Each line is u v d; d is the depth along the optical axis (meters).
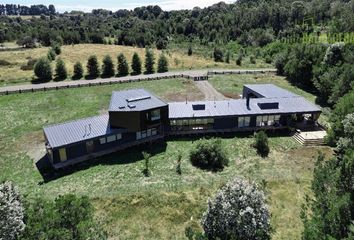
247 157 43.31
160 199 33.16
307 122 52.31
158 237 28.41
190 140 48.78
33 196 34.19
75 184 36.75
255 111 50.94
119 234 28.64
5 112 60.47
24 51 109.50
